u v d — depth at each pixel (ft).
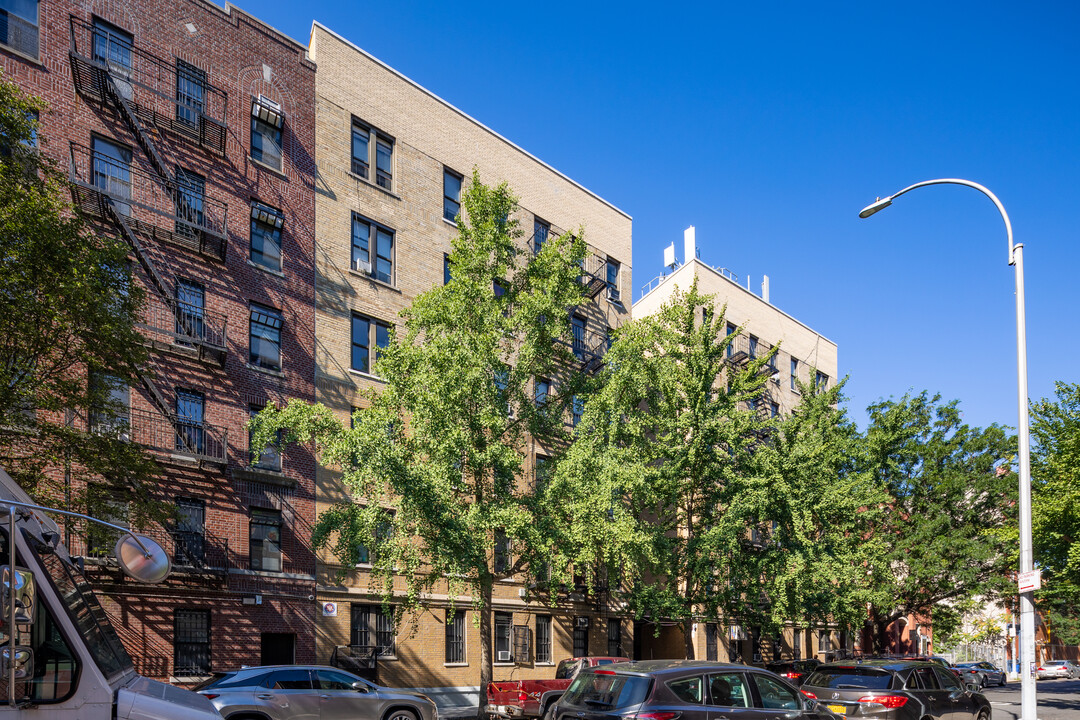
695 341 93.04
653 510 91.15
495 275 73.15
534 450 103.30
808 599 97.19
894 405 137.59
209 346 73.82
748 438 100.17
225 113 81.71
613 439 73.26
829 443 116.16
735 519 86.84
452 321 69.72
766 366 155.02
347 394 87.97
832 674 49.19
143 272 72.79
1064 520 89.30
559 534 65.46
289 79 88.43
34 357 48.98
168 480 71.15
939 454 134.00
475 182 73.31
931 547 126.62
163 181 75.92
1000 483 131.13
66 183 54.08
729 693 32.45
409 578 68.33
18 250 46.68
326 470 83.82
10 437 50.52
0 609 15.71
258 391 79.92
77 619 18.15
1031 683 44.34
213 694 43.27
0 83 50.78
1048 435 97.91
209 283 78.07
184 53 79.87
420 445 67.46
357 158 94.43
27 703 16.52
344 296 89.66
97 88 72.38
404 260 96.63
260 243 83.51
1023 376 47.62
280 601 77.00
